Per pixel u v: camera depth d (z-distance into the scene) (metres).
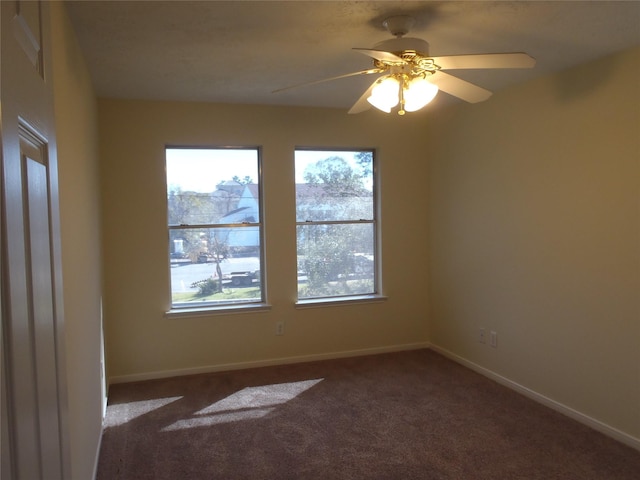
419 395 3.63
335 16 2.31
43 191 0.96
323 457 2.74
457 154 4.31
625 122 2.80
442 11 2.27
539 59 2.96
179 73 3.22
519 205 3.61
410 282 4.77
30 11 0.90
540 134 3.40
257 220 4.36
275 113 4.28
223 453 2.79
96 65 3.01
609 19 2.37
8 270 0.68
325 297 4.59
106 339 3.82
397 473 2.57
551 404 3.38
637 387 2.79
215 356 4.23
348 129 4.48
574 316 3.18
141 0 2.09
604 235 2.95
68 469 1.14
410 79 2.31
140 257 4.02
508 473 2.56
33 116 0.89
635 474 2.53
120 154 3.93
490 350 3.98
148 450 2.83
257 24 2.40
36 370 0.84
